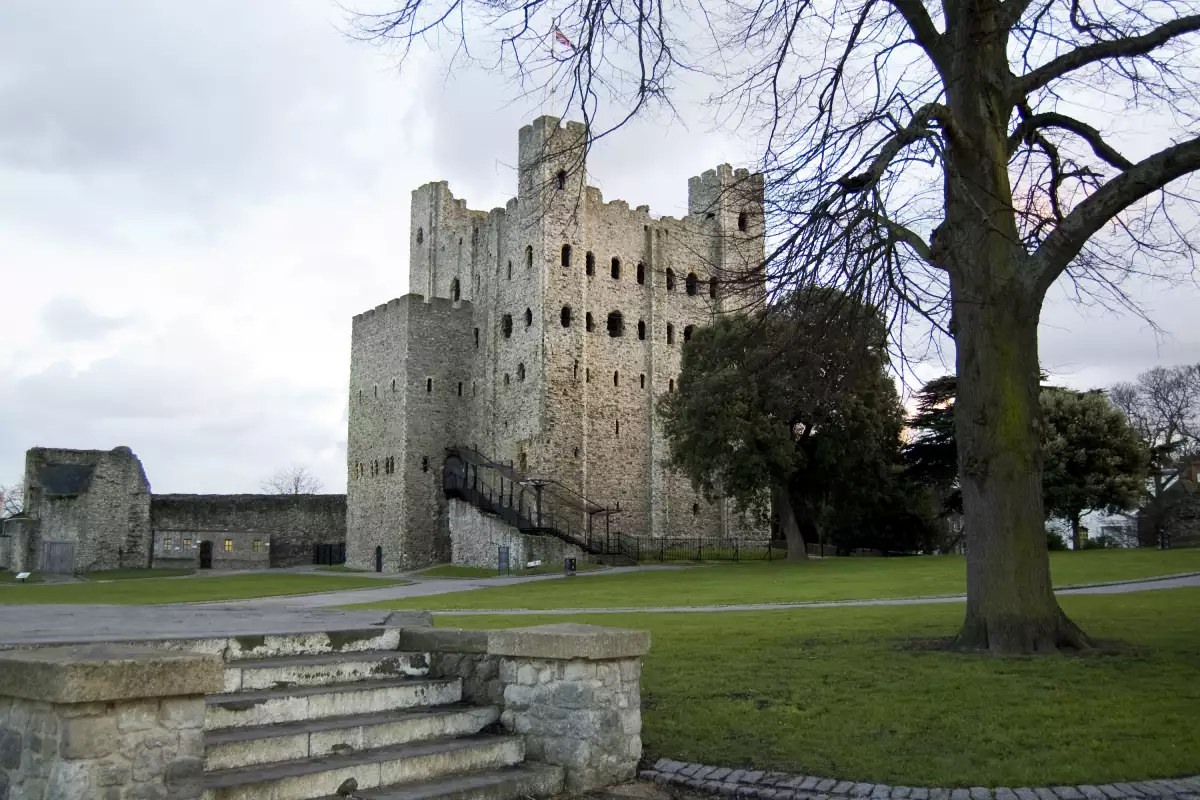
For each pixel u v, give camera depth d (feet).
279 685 29.17
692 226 192.13
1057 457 153.07
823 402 49.37
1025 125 44.34
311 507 226.17
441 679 31.99
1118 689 32.89
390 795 24.79
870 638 45.68
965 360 42.34
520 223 183.11
